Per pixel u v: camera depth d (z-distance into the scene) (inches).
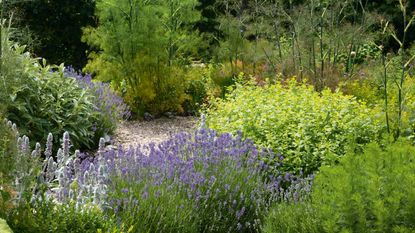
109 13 414.9
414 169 152.3
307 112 268.7
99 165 191.2
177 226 181.5
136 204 176.1
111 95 369.1
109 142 327.0
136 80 418.3
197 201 194.9
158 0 444.5
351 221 145.3
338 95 295.9
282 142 245.1
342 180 149.5
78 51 621.6
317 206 160.6
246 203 207.3
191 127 393.4
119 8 411.2
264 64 494.0
